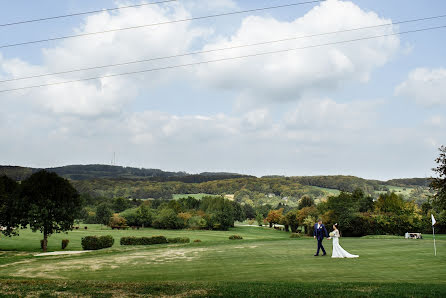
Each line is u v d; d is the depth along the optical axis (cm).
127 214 12675
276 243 3403
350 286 1187
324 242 3397
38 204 4553
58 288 1223
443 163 2744
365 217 6825
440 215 6856
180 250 2919
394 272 1528
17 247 4994
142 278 1577
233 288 1187
